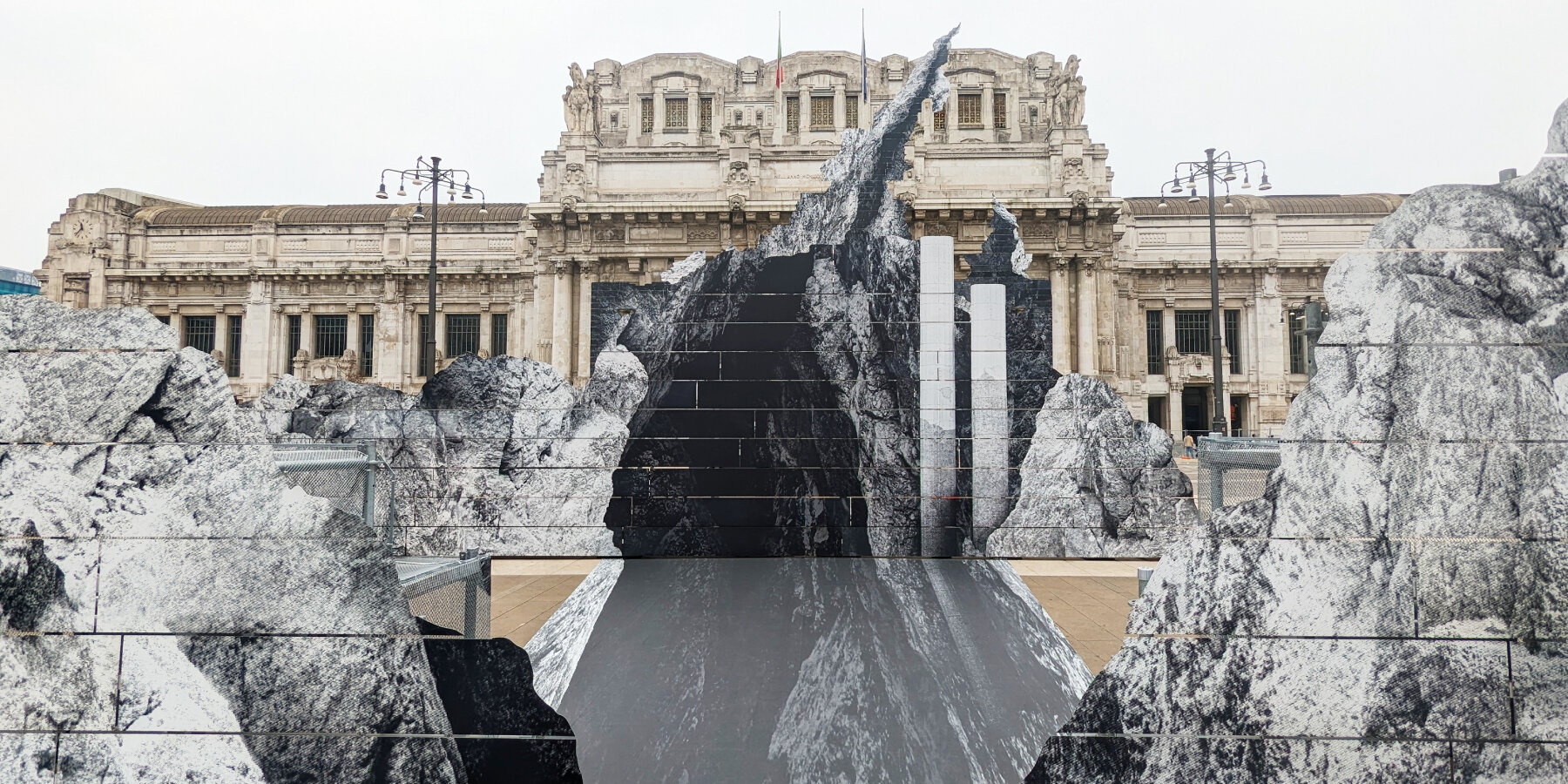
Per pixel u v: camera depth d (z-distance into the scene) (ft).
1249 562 12.81
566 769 11.62
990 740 12.48
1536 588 11.91
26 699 11.53
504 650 12.92
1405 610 12.14
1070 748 12.12
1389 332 12.94
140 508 12.24
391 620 12.76
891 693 13.83
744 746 12.12
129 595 11.99
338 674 12.31
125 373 12.57
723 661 15.15
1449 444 12.42
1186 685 12.52
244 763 11.73
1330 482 12.76
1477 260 12.80
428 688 12.59
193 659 11.96
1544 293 12.56
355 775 11.91
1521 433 12.28
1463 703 11.76
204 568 12.21
